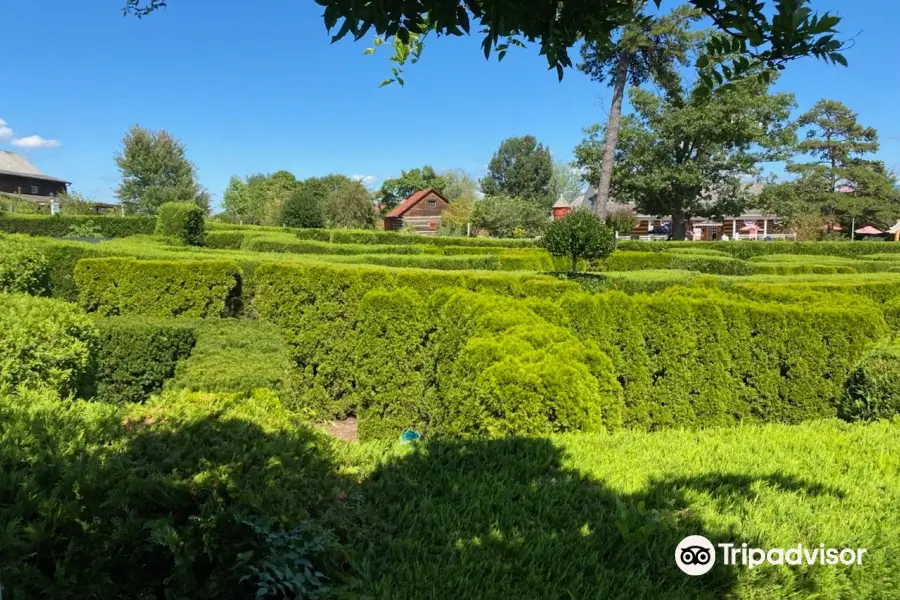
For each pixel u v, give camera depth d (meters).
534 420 3.62
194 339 5.63
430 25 2.02
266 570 1.74
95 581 1.63
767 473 2.98
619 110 19.02
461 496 2.59
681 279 9.32
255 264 7.96
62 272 8.16
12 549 1.52
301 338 6.53
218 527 1.80
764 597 2.03
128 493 1.76
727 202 31.81
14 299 3.97
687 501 2.61
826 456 3.28
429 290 6.93
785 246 22.81
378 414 5.52
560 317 5.21
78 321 3.92
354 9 1.75
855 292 7.61
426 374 5.41
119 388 5.24
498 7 1.92
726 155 29.16
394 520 2.36
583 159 30.91
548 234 11.03
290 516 1.92
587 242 10.62
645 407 5.26
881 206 44.97
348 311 6.45
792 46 1.74
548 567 2.08
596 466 3.01
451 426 4.07
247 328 5.93
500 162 72.62
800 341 5.27
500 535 2.25
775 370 5.31
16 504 1.62
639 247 20.47
